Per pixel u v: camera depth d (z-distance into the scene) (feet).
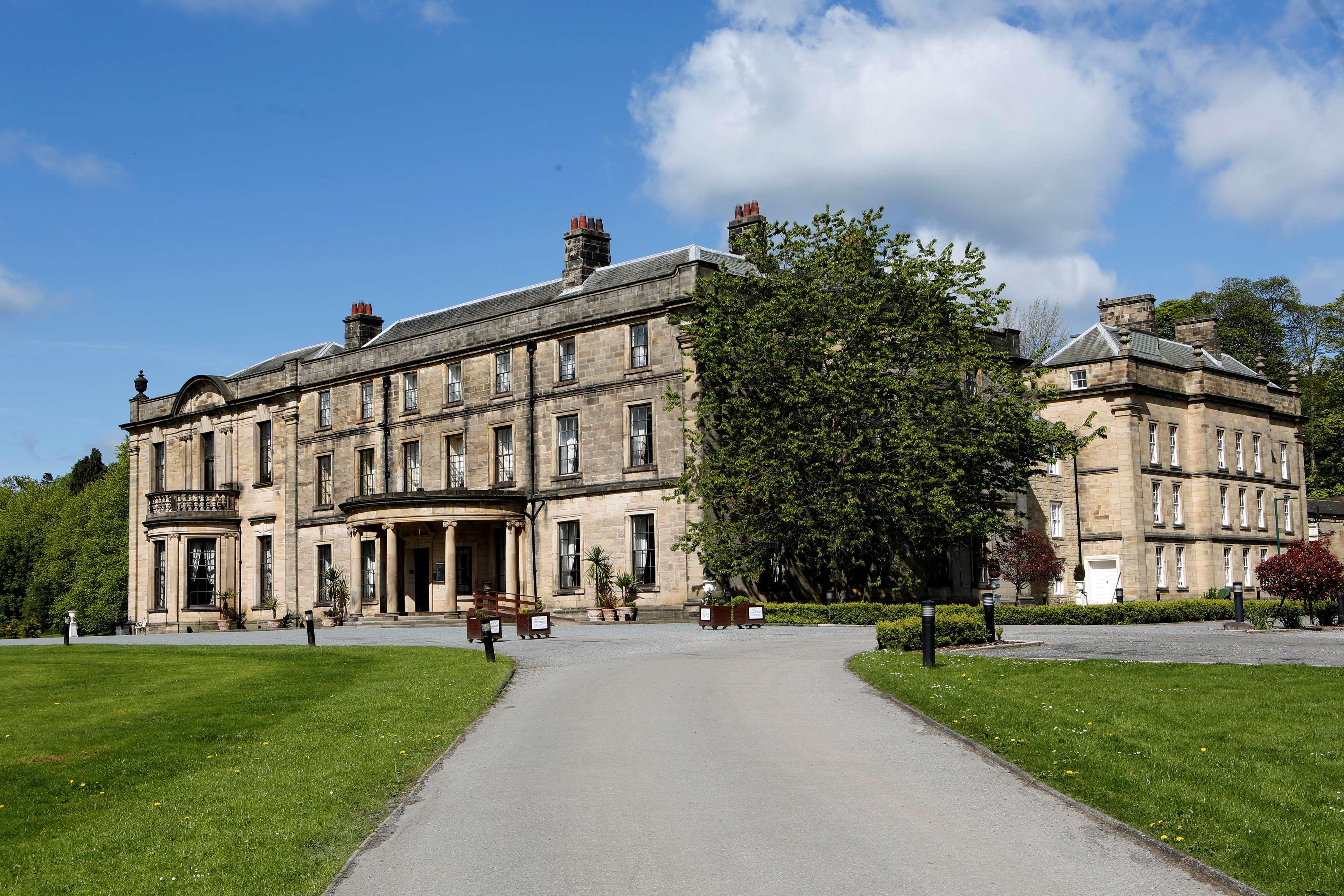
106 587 290.35
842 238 130.00
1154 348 207.31
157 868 33.35
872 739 49.55
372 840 36.04
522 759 47.65
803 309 125.29
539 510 157.58
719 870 31.58
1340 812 35.01
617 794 40.68
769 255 132.05
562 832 36.01
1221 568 203.21
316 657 96.17
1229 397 209.56
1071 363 195.83
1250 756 42.65
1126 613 143.64
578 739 51.62
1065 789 39.75
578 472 153.48
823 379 123.75
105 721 61.72
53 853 35.29
